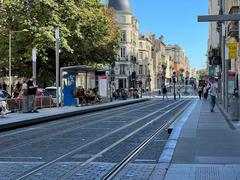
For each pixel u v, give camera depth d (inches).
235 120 905.5
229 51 1021.2
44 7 1860.2
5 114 1016.9
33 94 1178.6
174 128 753.0
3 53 1989.4
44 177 395.5
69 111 1236.5
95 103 1766.7
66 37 1923.0
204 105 1637.6
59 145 612.7
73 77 1609.3
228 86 1311.5
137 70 5689.0
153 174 390.0
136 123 953.5
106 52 2214.6
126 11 5172.2
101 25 2050.9
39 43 1839.3
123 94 2610.7
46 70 2005.4
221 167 414.0
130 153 532.1
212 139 610.5
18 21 1865.2
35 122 988.6
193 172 392.2
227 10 2178.9
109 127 869.2
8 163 470.6
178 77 7470.5
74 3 1979.6
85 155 521.0
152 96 3395.7
